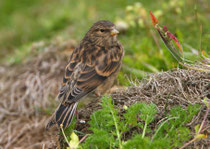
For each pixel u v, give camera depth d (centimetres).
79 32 1505
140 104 707
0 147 1072
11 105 1221
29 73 1320
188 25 1191
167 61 1052
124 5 1728
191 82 790
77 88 818
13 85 1291
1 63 1493
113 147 678
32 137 1073
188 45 1059
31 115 1166
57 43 1446
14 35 1838
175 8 1266
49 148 822
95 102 880
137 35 1333
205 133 681
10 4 2209
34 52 1444
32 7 2158
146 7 1439
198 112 711
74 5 1955
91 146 695
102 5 1814
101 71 872
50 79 1256
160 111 747
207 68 809
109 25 925
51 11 2016
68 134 774
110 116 696
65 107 777
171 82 813
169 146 639
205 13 1270
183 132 666
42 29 1792
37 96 1211
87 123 812
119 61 926
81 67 866
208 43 1019
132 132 722
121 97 839
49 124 763
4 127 1145
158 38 1203
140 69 1089
